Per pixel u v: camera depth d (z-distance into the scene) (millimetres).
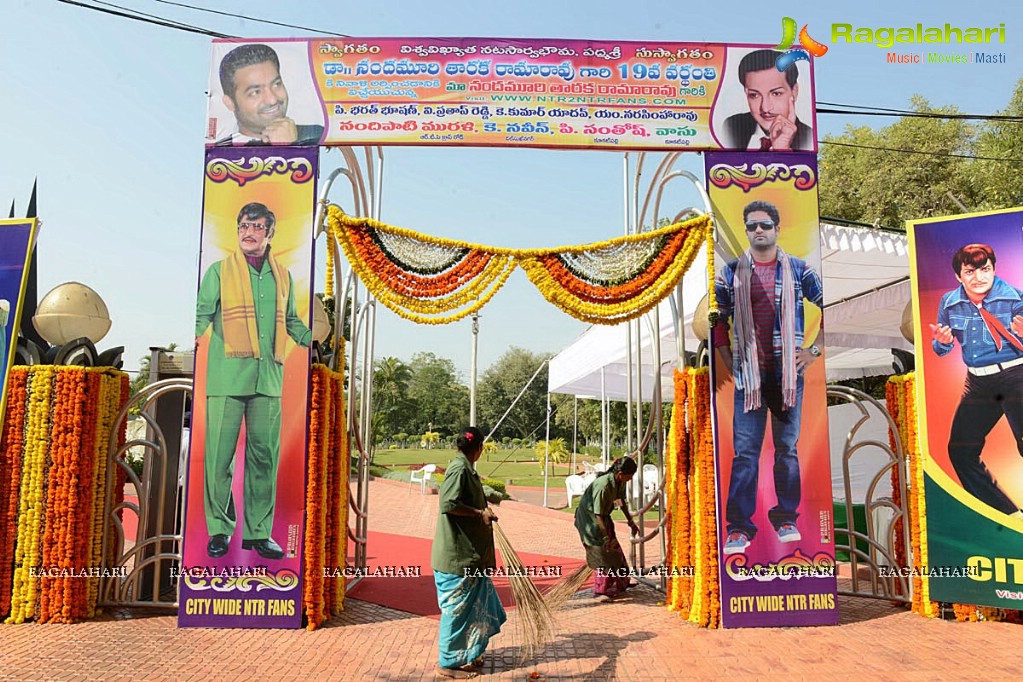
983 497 6242
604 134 6684
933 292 6602
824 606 6184
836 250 9602
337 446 6668
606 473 7320
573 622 6383
